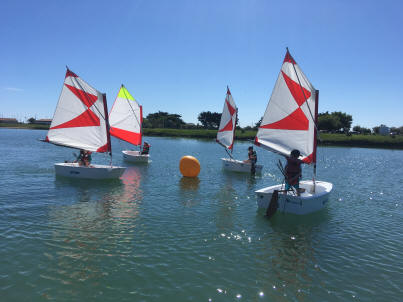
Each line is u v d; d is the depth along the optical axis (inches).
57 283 245.8
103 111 723.4
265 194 461.4
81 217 414.0
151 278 259.4
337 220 450.0
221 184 704.4
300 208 444.5
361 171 1095.6
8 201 480.7
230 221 423.8
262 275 273.3
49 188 580.4
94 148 727.7
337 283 264.2
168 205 495.5
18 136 2773.1
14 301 219.5
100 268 273.3
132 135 1132.5
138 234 359.6
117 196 542.0
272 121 530.0
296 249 335.0
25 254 293.7
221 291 244.1
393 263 307.6
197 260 297.6
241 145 2805.1
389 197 631.8
